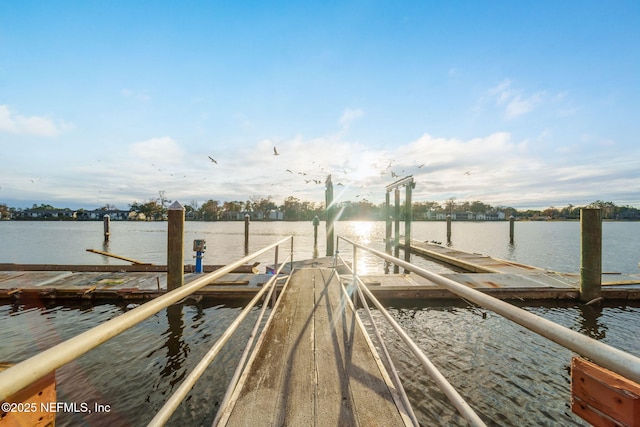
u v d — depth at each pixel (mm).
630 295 8148
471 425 1154
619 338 6301
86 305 7867
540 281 9070
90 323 6848
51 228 61500
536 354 5430
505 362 5172
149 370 4883
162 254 21469
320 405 2205
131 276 9758
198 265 10562
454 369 4977
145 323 6750
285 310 4484
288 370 2717
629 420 976
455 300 8125
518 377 4750
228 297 8062
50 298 8039
